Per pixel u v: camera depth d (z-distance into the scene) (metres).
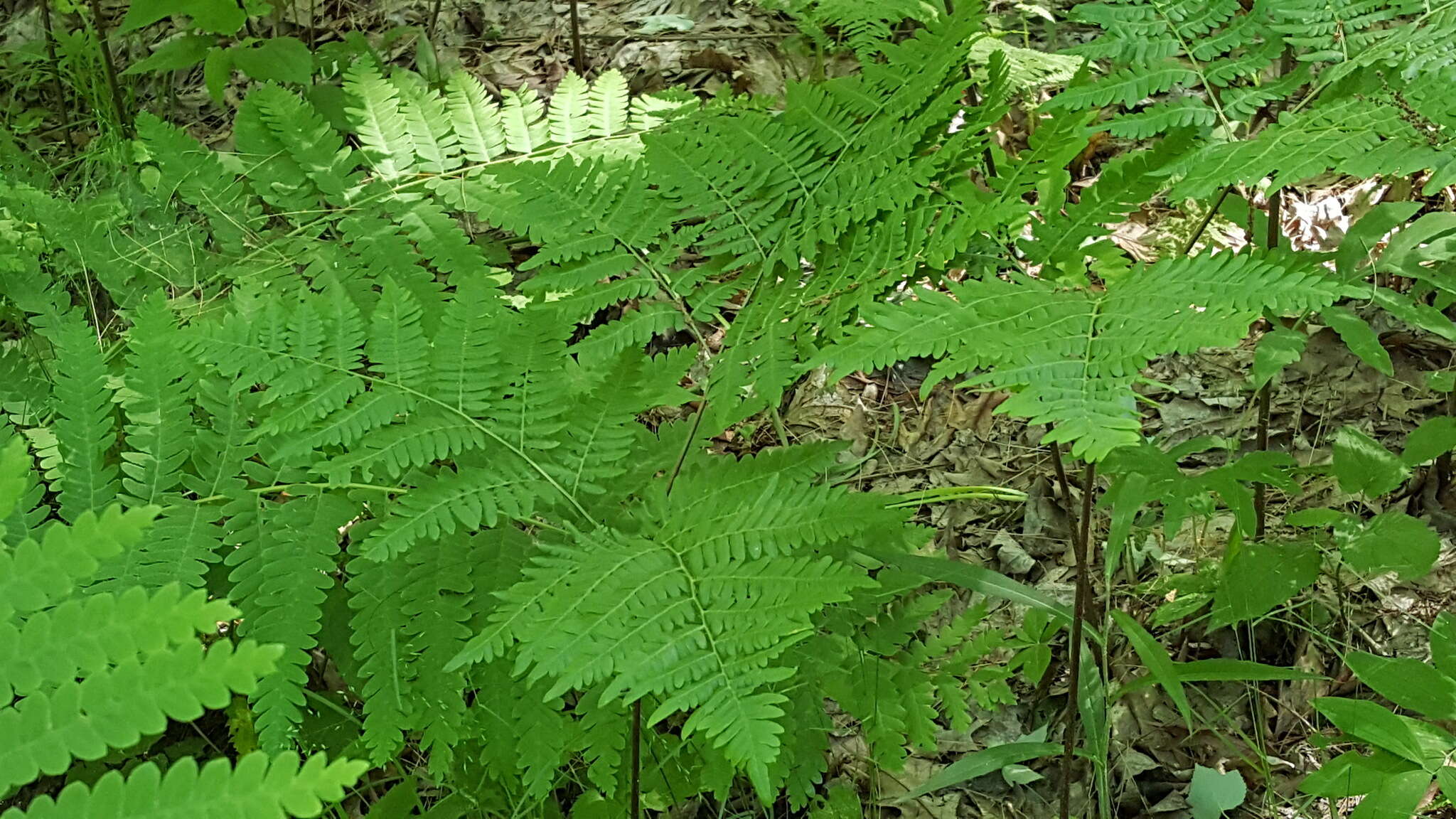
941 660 2.19
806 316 1.75
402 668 1.71
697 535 1.64
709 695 1.50
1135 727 2.16
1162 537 2.35
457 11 3.78
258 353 1.69
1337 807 2.01
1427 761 1.75
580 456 1.74
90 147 2.81
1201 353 2.68
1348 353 2.55
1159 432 2.55
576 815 1.91
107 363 2.09
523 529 1.82
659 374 1.83
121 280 2.13
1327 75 1.75
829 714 2.21
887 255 1.72
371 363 1.71
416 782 2.05
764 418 2.78
